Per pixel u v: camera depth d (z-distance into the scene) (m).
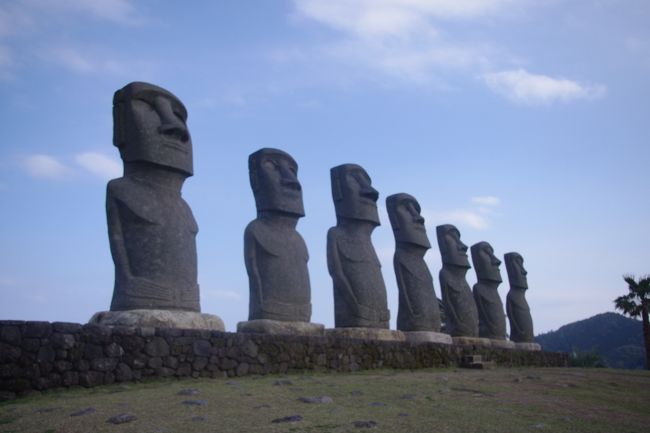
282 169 18.20
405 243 22.66
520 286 30.86
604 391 14.91
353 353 16.45
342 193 20.73
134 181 14.32
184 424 8.47
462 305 24.92
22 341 10.53
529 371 19.00
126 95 14.48
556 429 9.71
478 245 28.48
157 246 14.01
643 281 35.00
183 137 14.79
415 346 18.67
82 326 11.31
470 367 20.14
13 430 8.30
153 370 12.16
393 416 9.54
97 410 9.17
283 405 9.91
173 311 13.70
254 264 17.50
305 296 17.86
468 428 9.12
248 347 13.92
